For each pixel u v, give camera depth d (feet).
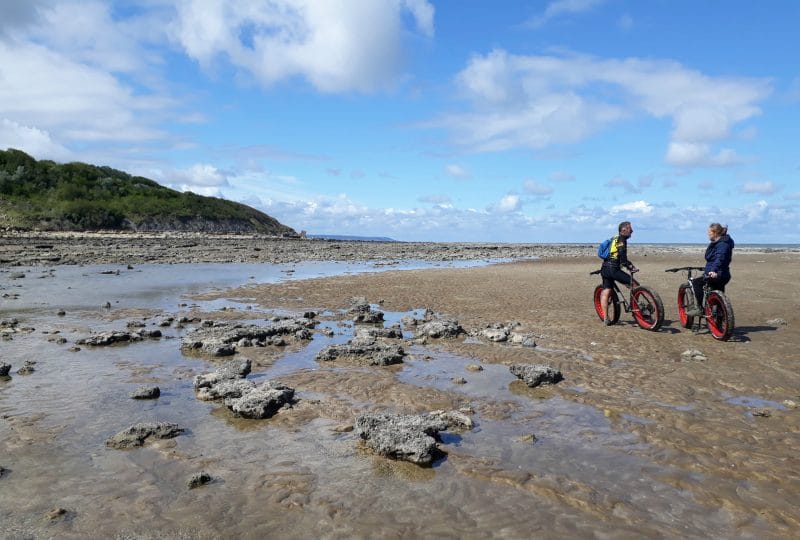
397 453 16.44
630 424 19.70
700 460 16.65
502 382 25.11
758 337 35.04
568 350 31.73
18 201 196.75
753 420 20.12
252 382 23.07
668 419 20.21
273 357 29.73
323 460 16.47
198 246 147.95
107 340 32.14
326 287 64.23
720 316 34.76
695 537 12.52
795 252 219.82
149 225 221.46
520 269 96.02
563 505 13.87
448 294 58.39
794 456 16.96
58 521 12.85
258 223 289.74
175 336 34.96
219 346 29.81
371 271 89.40
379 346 30.25
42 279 66.64
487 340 34.37
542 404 21.94
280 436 18.37
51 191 214.28
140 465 15.93
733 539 12.46
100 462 16.11
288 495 14.21
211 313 44.88
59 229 188.03
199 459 16.42
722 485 15.03
